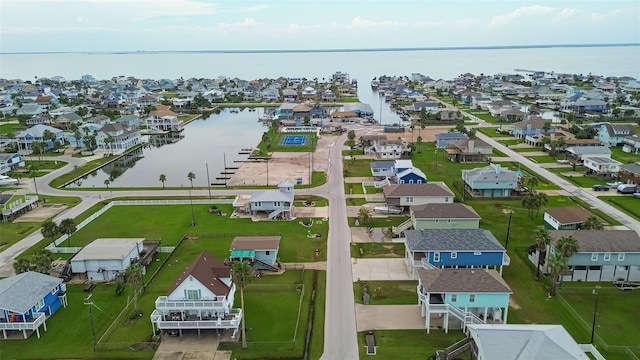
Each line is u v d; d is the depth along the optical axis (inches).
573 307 2388.0
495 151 5885.8
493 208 3853.3
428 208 3154.5
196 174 5231.3
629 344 2074.3
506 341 1734.7
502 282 2186.3
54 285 2427.4
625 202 3932.1
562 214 3233.3
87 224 3651.6
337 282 2684.5
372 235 3344.0
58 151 6264.8
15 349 2106.3
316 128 7721.5
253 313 2372.0
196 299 2169.0
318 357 2010.3
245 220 3688.5
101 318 2357.3
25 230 3523.6
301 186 4569.4
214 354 2043.6
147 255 2950.3
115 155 6067.9
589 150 5088.6
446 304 2143.2
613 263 2598.4
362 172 5044.3
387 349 2055.9
